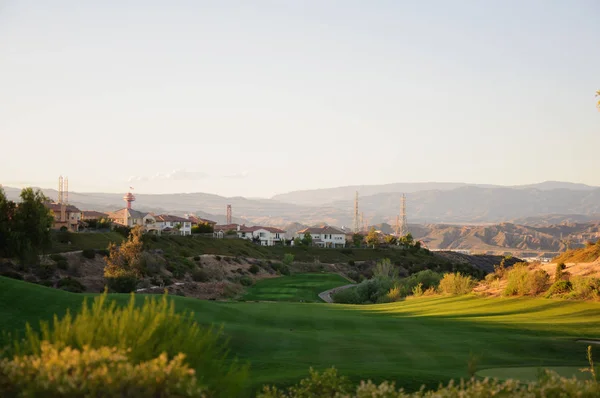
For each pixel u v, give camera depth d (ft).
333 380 37.55
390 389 30.68
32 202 219.41
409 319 130.11
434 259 587.27
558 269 153.58
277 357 76.89
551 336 97.60
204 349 31.65
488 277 193.67
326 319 125.80
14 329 71.20
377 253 553.23
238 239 491.72
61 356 25.43
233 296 268.00
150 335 29.71
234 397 31.12
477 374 63.41
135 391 24.34
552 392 30.35
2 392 24.80
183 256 326.85
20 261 209.26
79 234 289.12
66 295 90.27
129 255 229.45
